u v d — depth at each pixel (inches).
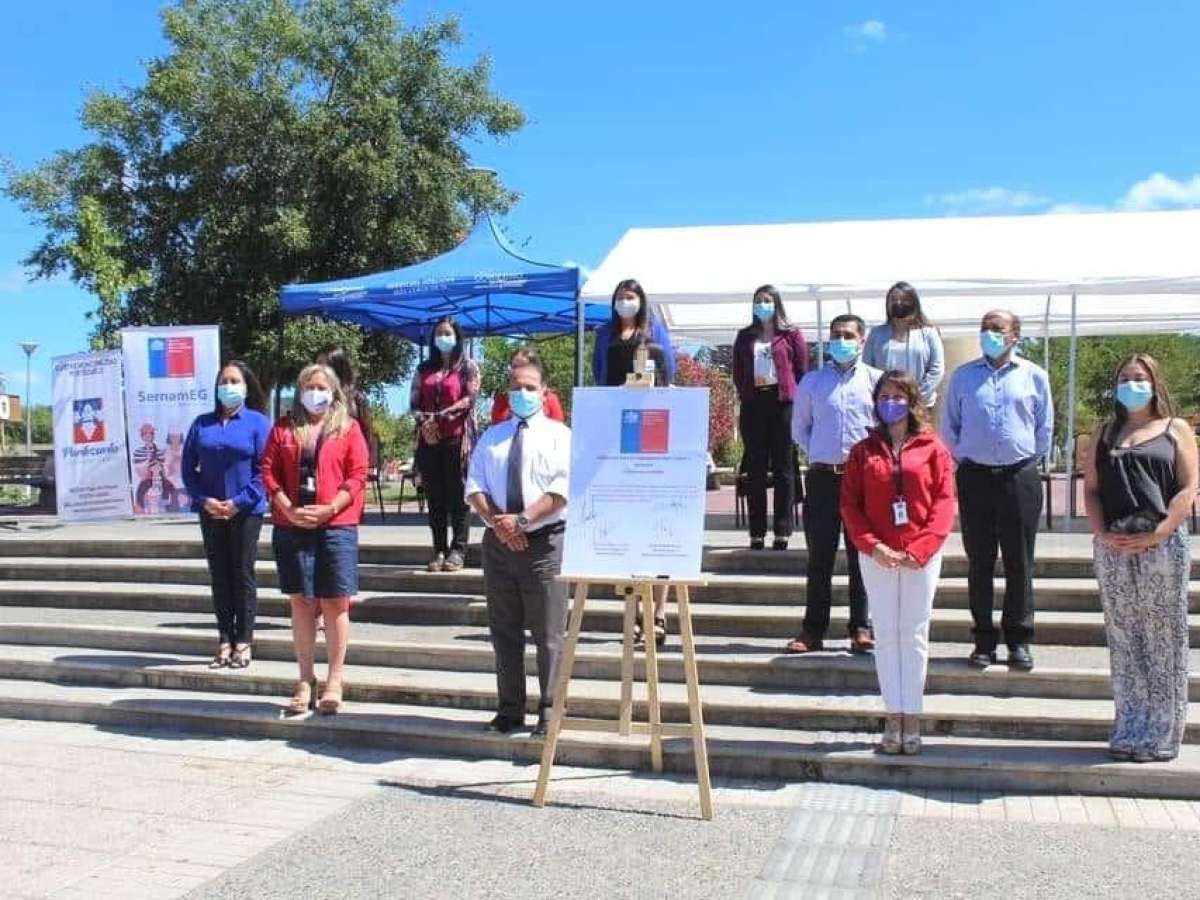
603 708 258.5
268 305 742.5
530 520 239.6
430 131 794.8
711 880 179.5
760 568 341.4
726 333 651.5
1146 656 219.9
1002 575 309.3
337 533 267.6
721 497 681.6
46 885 179.9
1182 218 475.5
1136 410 220.8
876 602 229.5
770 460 346.6
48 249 792.9
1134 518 215.6
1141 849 189.9
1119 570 219.6
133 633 327.0
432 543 379.2
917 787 225.1
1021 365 259.6
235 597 303.0
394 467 948.6
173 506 465.7
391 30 784.9
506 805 218.4
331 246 777.6
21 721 289.4
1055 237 464.4
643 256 476.7
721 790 226.1
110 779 237.8
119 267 636.7
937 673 258.1
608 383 307.1
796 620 300.5
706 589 324.2
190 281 772.0
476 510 246.7
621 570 218.4
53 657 318.3
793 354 338.6
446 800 221.9
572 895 173.9
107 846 197.5
